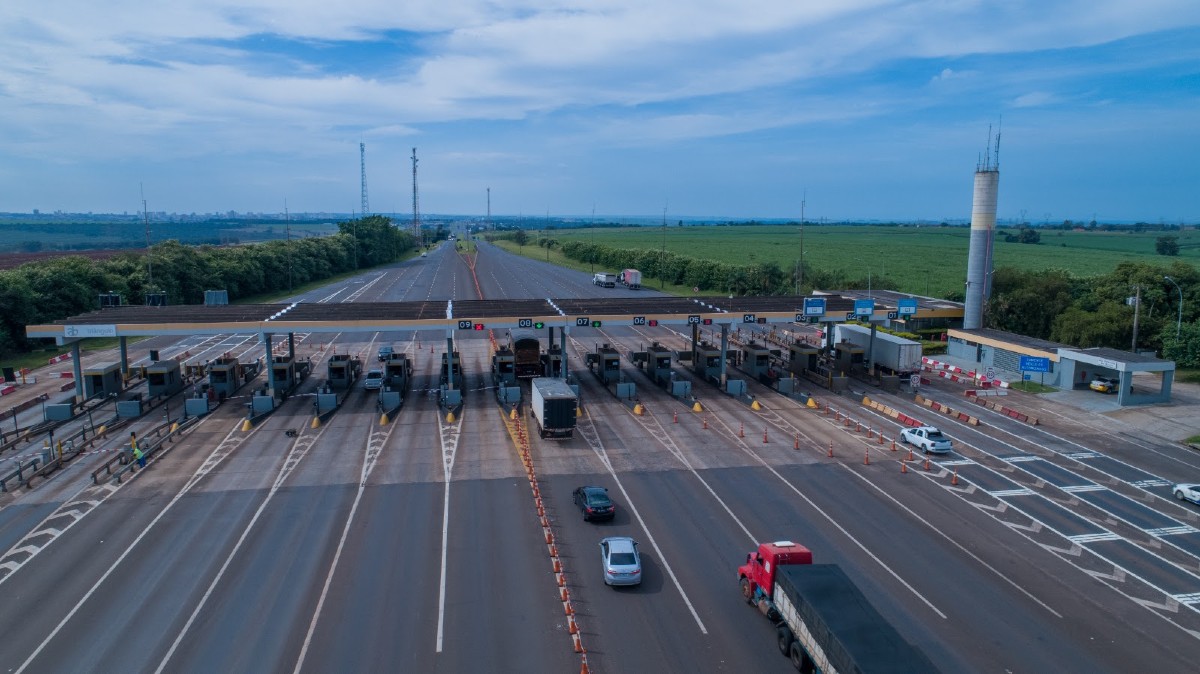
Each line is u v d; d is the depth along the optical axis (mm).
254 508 36188
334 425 51125
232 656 23953
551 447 46031
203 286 121688
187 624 25844
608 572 28094
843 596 22594
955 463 43875
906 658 19453
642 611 26719
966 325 80562
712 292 136625
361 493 38156
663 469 42156
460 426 50781
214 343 88688
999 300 85250
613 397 59719
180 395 61000
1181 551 32281
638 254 177000
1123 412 55469
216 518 35000
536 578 29094
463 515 35250
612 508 34375
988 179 77188
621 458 44031
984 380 64625
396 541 32406
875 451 45969
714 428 50875
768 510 36250
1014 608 27156
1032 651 24344
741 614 26594
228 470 41750
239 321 56812
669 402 58250
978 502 37656
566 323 58844
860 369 68250
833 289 121438
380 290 139125
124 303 100438
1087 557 31531
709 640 24859
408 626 25656
